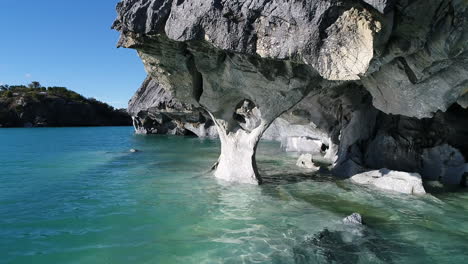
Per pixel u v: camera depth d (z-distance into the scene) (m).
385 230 7.34
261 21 6.99
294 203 9.32
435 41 6.92
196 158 19.64
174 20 7.77
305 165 15.79
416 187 10.59
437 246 6.52
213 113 11.97
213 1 7.14
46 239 6.74
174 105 35.56
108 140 34.94
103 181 12.46
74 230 7.25
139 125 45.78
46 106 68.25
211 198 9.82
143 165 16.77
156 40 8.98
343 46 6.24
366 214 8.42
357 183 11.94
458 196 10.26
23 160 18.78
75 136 41.25
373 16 5.88
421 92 8.65
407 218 8.12
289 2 6.41
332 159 17.88
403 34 6.73
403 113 9.74
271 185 11.55
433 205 9.20
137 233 7.09
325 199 9.76
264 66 8.99
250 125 27.23
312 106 16.64
